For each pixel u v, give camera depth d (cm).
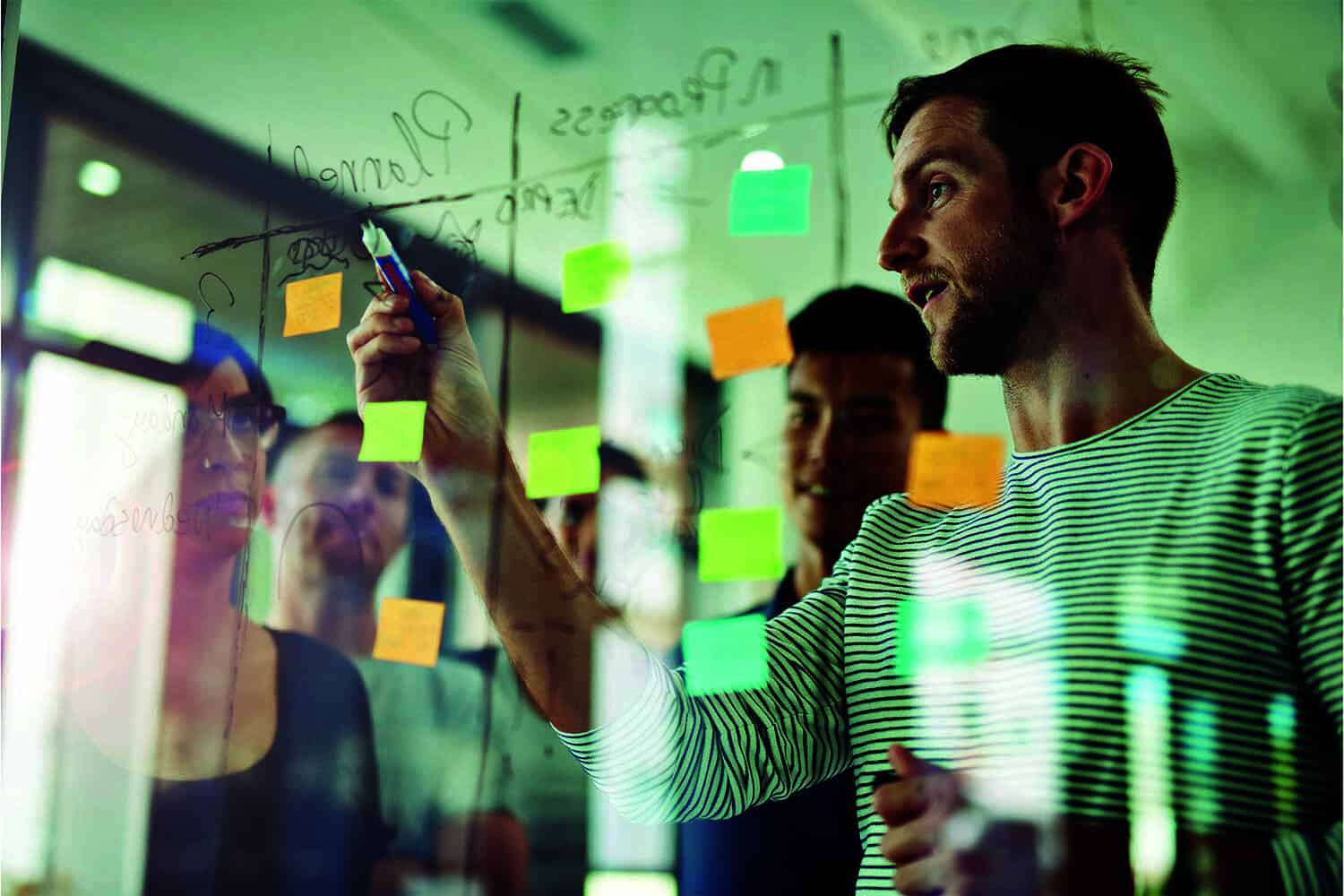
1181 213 108
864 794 82
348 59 143
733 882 112
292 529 139
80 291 136
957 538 83
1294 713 67
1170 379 80
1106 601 72
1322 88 98
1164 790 67
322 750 127
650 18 131
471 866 127
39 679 128
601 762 84
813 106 126
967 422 124
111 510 131
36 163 135
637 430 142
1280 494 67
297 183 144
